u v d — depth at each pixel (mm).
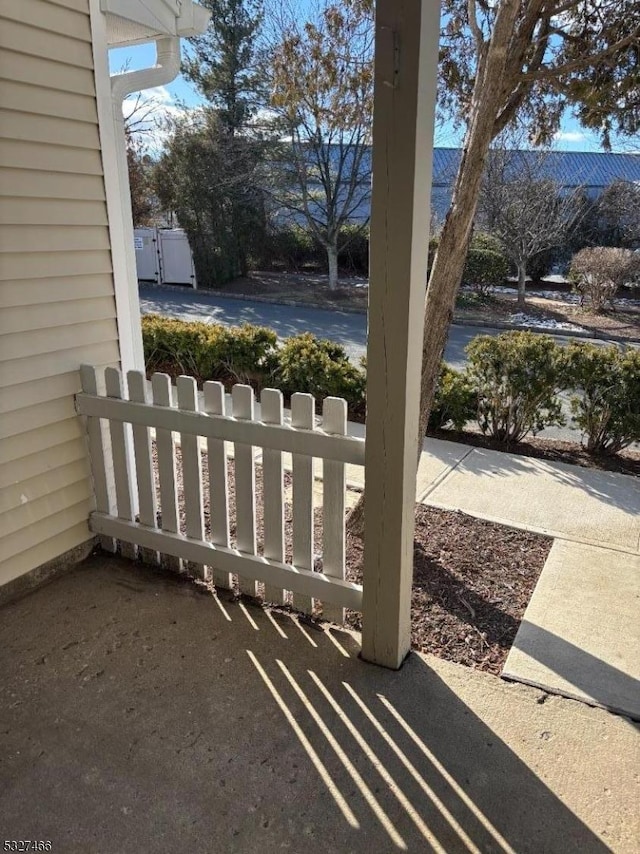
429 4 1512
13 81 2174
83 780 1622
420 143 1597
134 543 2697
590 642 2211
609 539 2984
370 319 1782
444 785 1616
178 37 2945
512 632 2271
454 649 2178
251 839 1466
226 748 1729
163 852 1433
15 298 2305
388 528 1930
